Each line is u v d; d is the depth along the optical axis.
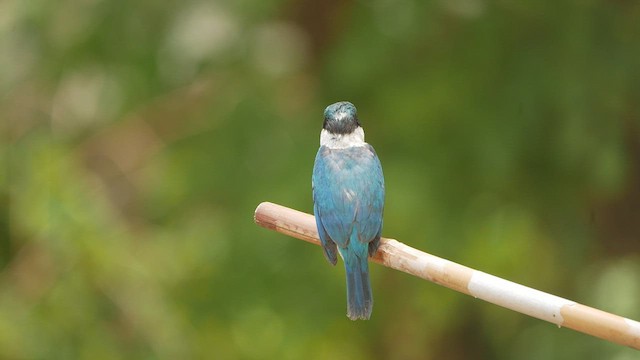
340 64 13.86
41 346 13.10
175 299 14.41
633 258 14.68
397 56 13.77
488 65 13.44
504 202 13.77
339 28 14.60
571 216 14.00
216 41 14.98
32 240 14.09
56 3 14.54
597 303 14.07
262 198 14.00
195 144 14.87
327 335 14.59
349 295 7.98
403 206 13.36
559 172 13.61
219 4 14.63
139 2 14.36
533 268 14.23
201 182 14.52
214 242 14.52
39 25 14.63
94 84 15.76
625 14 13.16
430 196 13.47
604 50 13.05
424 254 7.30
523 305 6.38
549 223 14.10
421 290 14.41
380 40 13.74
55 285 13.50
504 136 13.20
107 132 16.72
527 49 13.29
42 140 14.55
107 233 13.92
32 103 16.16
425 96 13.61
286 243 14.20
